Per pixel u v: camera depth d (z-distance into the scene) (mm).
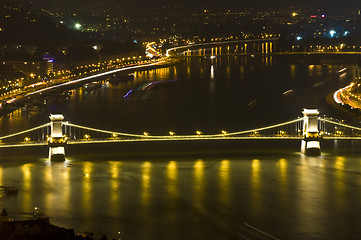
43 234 132125
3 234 136250
